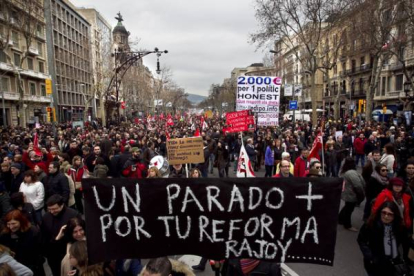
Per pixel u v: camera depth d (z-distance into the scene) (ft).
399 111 93.35
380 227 11.90
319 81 202.59
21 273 9.86
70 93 187.11
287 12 88.38
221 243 8.87
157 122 132.98
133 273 9.76
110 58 120.16
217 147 37.60
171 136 55.01
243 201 8.75
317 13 88.22
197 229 8.87
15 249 12.03
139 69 185.06
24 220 12.17
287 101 155.12
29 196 18.56
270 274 9.89
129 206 8.79
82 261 9.21
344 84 166.71
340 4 83.92
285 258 8.75
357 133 49.96
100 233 8.80
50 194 19.92
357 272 15.97
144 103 215.51
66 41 183.73
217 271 11.82
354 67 152.46
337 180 8.46
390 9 73.10
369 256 11.98
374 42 84.12
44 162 27.68
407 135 43.34
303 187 8.57
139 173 25.34
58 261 12.82
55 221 13.10
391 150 26.43
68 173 24.30
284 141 44.11
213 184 8.76
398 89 123.85
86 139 47.34
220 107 316.81
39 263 12.74
